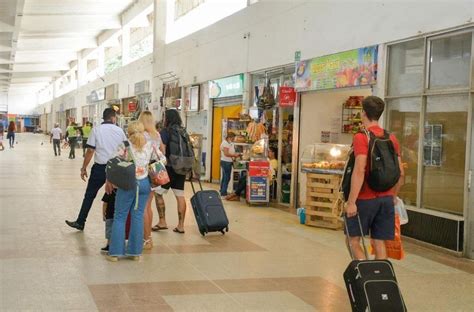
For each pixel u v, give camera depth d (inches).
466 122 282.2
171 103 737.0
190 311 182.5
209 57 621.9
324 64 401.1
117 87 1110.4
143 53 945.5
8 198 429.4
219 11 621.9
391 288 160.2
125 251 250.7
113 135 304.2
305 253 275.3
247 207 437.4
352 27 371.9
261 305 191.6
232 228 337.7
